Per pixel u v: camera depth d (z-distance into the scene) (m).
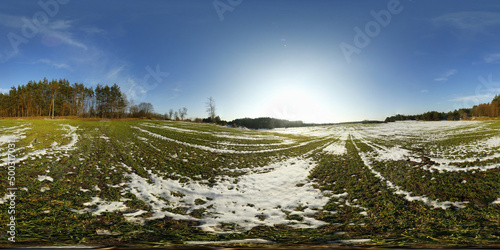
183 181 11.61
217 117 56.12
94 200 8.23
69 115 52.56
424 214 7.24
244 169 14.73
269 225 6.70
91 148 16.84
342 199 9.31
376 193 9.70
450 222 6.41
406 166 13.95
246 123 65.88
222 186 11.34
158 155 16.56
